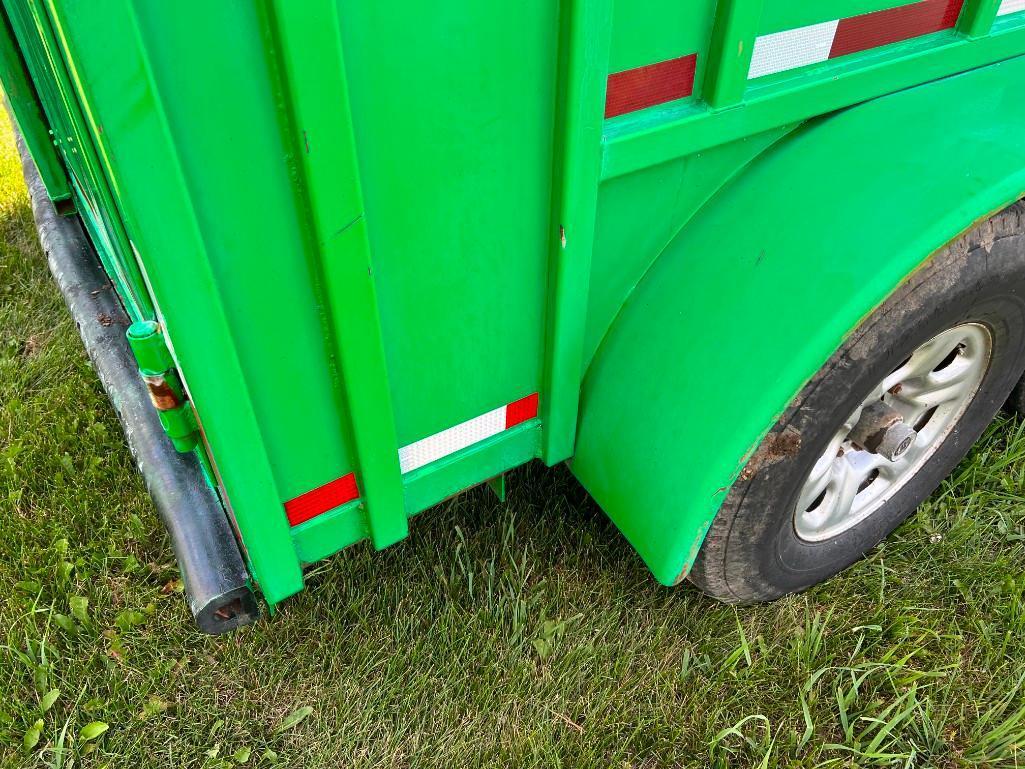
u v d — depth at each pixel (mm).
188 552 1681
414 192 1300
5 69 2508
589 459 1898
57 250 2777
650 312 1753
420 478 1697
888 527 2287
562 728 1970
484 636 2127
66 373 3016
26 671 2109
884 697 2021
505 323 1587
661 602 2229
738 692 2018
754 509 1779
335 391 1417
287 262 1218
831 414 1710
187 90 1005
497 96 1284
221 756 1964
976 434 2318
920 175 1617
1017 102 1776
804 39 1595
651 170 1590
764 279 1635
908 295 1657
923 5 1723
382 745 1960
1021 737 1868
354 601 2199
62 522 2463
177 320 1156
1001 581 2234
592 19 1262
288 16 989
